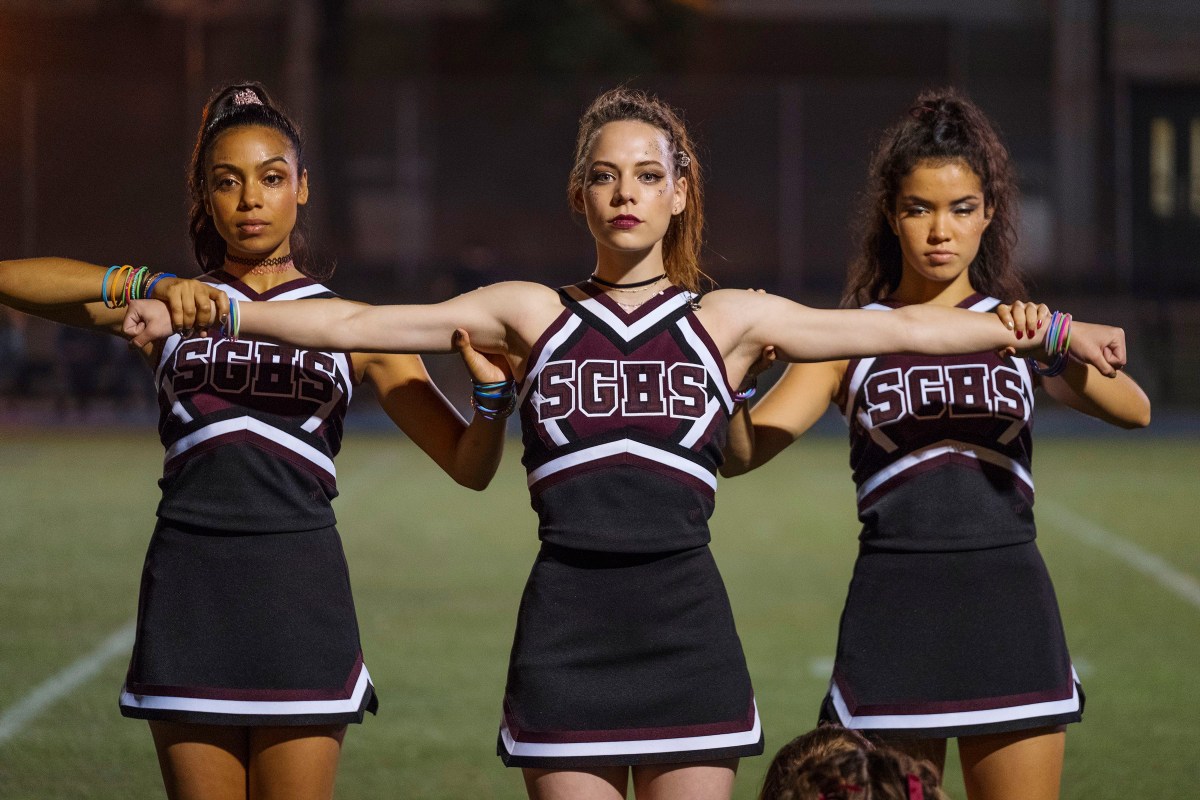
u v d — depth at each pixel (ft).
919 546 32.24
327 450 32.17
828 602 76.69
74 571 82.74
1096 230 207.92
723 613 30.07
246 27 212.64
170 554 30.83
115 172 201.98
